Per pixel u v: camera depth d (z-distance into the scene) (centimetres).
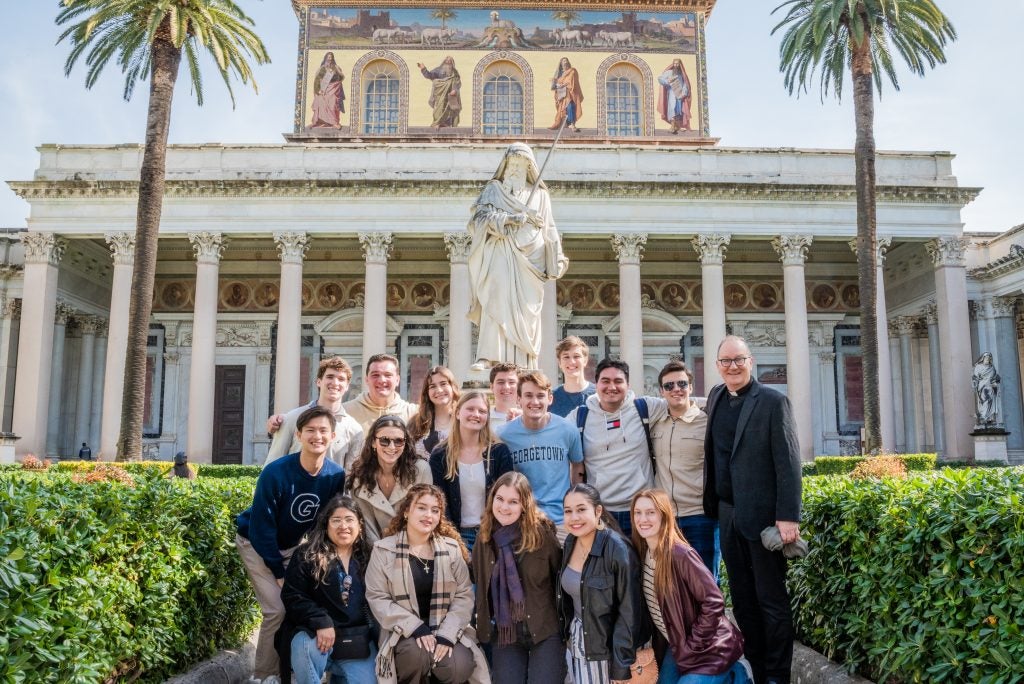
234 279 4541
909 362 4791
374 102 4694
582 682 641
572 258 4566
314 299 4516
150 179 2923
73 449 4534
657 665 677
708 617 641
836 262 4647
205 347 3788
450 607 674
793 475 713
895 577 666
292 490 736
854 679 725
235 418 4447
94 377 4653
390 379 868
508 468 750
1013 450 4412
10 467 2550
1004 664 536
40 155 3991
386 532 688
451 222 3934
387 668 646
